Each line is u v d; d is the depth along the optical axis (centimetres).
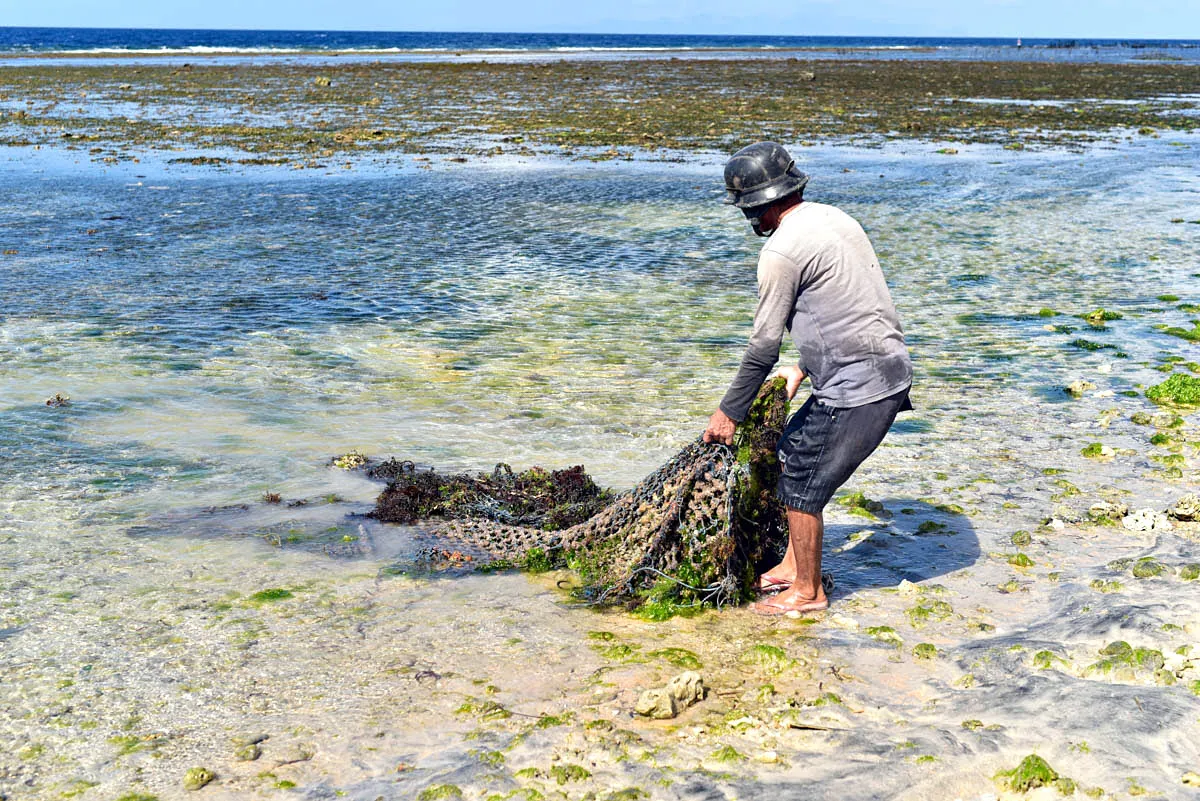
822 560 568
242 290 1229
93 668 444
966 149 2858
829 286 451
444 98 4391
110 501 643
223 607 506
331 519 625
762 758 368
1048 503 649
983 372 958
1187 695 397
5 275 1281
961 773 354
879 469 719
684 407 845
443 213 1788
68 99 4169
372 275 1322
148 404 831
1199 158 2678
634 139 2992
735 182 463
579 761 371
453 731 394
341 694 423
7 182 2092
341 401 852
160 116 3538
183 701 418
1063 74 6762
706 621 496
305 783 361
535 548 568
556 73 6262
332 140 2894
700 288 1284
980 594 520
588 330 1084
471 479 657
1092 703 391
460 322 1106
